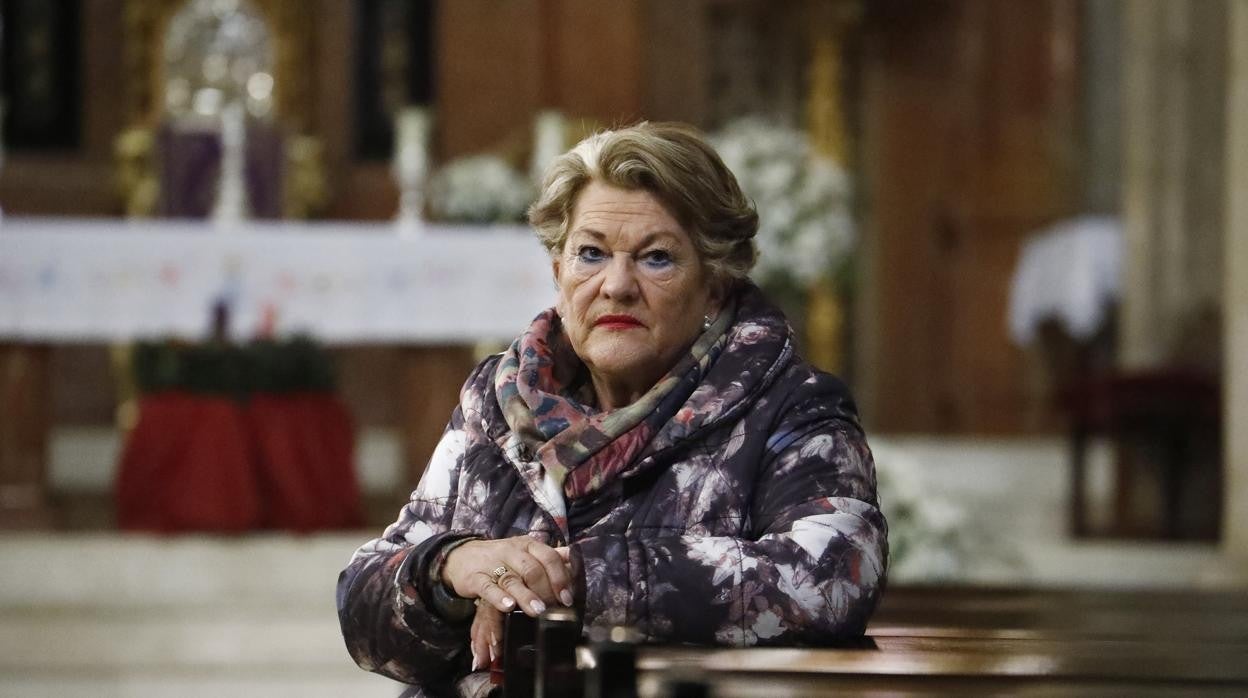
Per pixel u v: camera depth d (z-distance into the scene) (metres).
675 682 4.15
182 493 22.45
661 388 6.64
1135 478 26.91
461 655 6.72
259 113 34.53
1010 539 23.91
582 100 36.16
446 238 24.00
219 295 23.38
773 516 6.44
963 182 37.22
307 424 22.89
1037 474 30.33
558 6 36.03
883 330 39.00
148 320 23.20
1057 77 36.38
